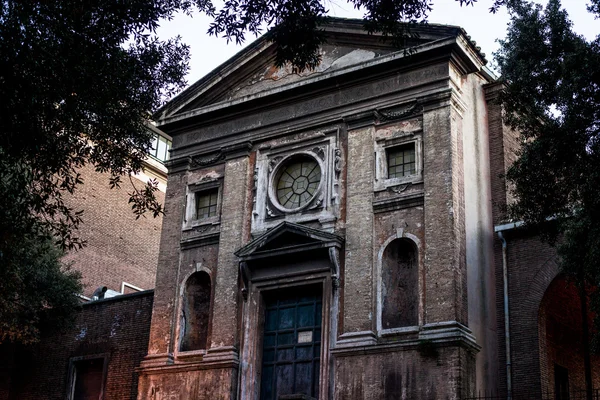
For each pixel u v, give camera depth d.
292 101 29.06
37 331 29.77
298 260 26.64
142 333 30.67
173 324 28.64
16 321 29.50
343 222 26.42
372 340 24.34
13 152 18.75
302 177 28.19
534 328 24.73
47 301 31.81
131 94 21.44
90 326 32.16
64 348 32.44
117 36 20.00
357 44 28.58
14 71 17.62
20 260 24.73
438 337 23.38
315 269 26.23
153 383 28.03
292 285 26.59
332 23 28.89
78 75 18.97
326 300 25.67
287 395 23.31
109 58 19.97
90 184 40.66
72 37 18.72
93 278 39.59
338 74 27.86
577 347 28.78
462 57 26.67
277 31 18.86
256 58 30.56
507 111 22.05
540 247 25.44
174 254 29.67
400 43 19.34
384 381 23.80
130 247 42.19
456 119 26.12
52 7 18.41
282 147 28.72
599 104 20.08
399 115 26.69
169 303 29.03
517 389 24.39
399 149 26.61
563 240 24.88
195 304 29.14
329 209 26.80
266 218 28.05
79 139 22.19
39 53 17.88
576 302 27.61
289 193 28.20
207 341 27.55
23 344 32.47
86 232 39.84
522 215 21.55
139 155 22.52
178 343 28.34
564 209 21.02
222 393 26.34
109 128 21.16
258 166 28.98
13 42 17.36
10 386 32.78
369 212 25.94
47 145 19.72
